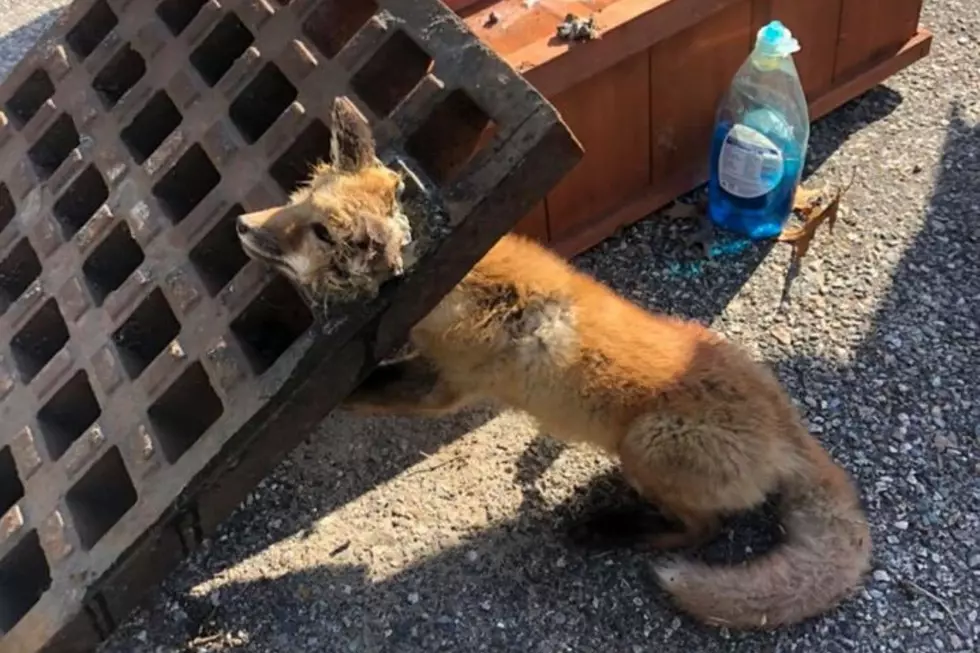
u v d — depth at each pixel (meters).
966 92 1.69
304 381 1.01
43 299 1.16
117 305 1.11
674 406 1.13
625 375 1.14
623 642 1.17
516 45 1.34
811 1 1.53
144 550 1.03
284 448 1.05
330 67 1.09
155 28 1.22
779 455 1.16
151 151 1.21
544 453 1.32
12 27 1.90
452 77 1.02
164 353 1.07
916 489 1.26
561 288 1.16
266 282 1.04
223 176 1.11
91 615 1.03
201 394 1.07
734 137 1.44
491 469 1.31
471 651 1.18
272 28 1.15
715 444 1.12
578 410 1.17
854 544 1.16
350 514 1.28
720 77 1.50
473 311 1.14
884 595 1.18
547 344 1.15
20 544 1.07
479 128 1.06
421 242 0.99
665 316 1.34
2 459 1.13
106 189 1.21
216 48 1.20
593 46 1.33
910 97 1.69
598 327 1.16
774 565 1.16
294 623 1.20
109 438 1.07
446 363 1.18
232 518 1.28
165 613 1.21
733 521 1.24
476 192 0.99
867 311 1.42
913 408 1.33
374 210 0.96
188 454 1.03
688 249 1.51
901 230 1.51
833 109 1.66
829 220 1.51
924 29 1.73
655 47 1.41
